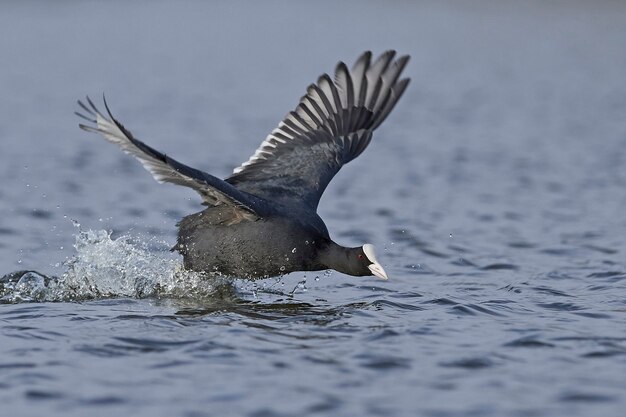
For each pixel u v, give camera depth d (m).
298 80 35.41
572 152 24.56
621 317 11.66
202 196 11.99
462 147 25.12
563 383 9.31
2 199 18.41
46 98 30.55
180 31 45.53
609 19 50.47
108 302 12.34
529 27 48.72
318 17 49.88
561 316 11.71
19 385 9.12
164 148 24.19
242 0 53.88
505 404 8.79
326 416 8.49
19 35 42.69
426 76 37.38
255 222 12.06
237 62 38.81
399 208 18.80
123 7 50.56
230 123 27.89
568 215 18.28
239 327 11.16
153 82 34.31
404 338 10.70
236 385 9.20
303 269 12.29
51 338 10.53
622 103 32.41
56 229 16.48
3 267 14.15
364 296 12.91
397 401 8.84
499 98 33.16
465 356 10.05
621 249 15.73
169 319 11.47
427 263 14.97
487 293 13.05
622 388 9.17
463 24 49.22
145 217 17.55
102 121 10.52
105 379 9.31
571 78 37.38
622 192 20.20
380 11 52.09
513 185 20.89
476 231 17.08
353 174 21.89
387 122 28.72
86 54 39.28
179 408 8.64
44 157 22.48
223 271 12.39
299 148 13.65
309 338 10.70
